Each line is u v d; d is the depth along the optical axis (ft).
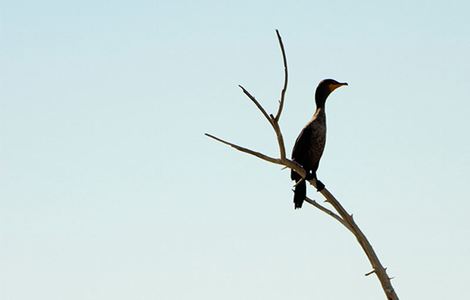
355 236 47.29
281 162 43.62
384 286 47.60
